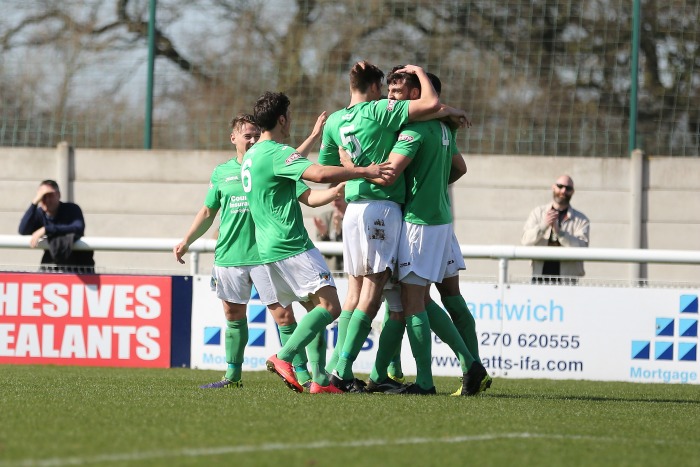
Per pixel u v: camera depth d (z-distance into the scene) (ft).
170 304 103.40
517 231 144.15
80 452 44.11
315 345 72.90
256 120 72.84
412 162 72.64
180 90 155.12
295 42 157.07
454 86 152.56
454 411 61.26
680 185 142.51
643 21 148.25
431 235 72.59
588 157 143.84
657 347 98.78
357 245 72.43
